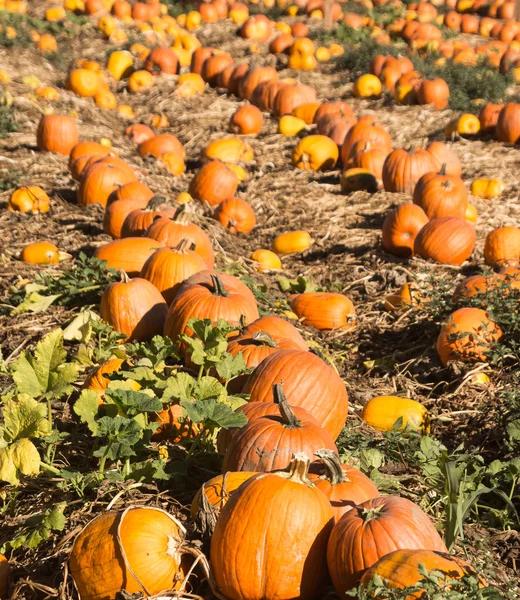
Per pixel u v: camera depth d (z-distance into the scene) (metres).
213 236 10.98
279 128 17.47
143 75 21.31
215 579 3.62
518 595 3.94
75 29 25.59
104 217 10.17
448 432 6.45
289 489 3.58
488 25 29.66
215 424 4.44
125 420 4.57
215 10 29.00
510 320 7.29
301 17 29.89
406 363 7.65
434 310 8.19
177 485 4.66
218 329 5.77
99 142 15.35
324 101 20.47
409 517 3.59
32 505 4.64
